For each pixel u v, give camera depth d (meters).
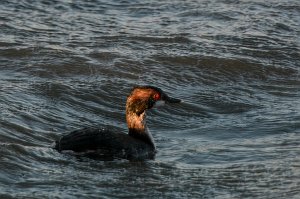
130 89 30.03
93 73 30.88
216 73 32.72
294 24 39.47
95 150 23.25
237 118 28.78
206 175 22.39
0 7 37.84
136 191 21.16
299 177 22.31
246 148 25.05
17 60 31.23
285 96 31.58
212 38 36.25
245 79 32.81
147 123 27.92
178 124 28.19
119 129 27.16
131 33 35.78
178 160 23.75
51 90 28.62
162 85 31.06
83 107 28.28
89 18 37.97
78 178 21.66
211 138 26.41
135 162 23.27
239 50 35.12
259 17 39.69
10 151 22.52
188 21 38.56
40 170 21.88
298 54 35.62
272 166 23.20
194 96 30.52
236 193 21.14
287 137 26.34
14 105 26.64
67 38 34.41
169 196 20.94
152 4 40.91
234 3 41.72
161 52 33.62
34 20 36.56
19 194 20.16
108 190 21.11
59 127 26.09
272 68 33.81
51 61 31.22
